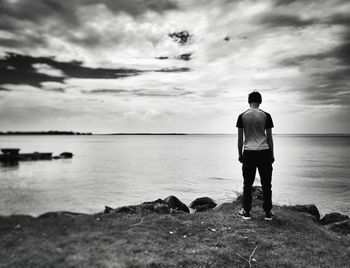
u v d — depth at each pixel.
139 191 20.44
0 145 114.81
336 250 5.59
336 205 17.17
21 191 18.50
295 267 4.63
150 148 103.25
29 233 4.96
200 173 32.22
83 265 3.98
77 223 5.73
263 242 5.53
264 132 6.54
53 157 50.81
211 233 5.92
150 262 4.29
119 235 5.35
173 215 7.30
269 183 6.63
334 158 57.72
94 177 27.50
